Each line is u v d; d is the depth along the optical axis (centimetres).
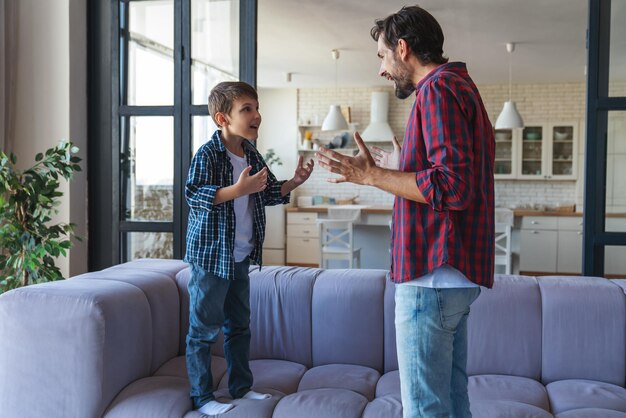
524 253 794
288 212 890
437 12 513
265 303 278
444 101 149
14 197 287
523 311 255
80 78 341
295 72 806
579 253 776
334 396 223
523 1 480
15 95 340
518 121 698
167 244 337
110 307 224
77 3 338
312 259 884
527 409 211
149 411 216
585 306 250
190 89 330
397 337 161
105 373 219
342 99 935
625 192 287
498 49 655
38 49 336
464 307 157
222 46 327
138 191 339
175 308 274
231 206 222
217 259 218
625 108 283
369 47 652
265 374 252
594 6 286
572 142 862
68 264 335
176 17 330
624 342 246
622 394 229
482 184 154
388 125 899
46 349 220
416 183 148
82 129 344
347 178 157
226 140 233
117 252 340
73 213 337
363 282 273
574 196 885
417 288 154
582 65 743
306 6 498
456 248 150
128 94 338
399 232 157
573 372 248
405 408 159
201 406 220
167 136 334
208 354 225
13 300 224
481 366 255
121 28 338
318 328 272
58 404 219
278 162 928
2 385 223
